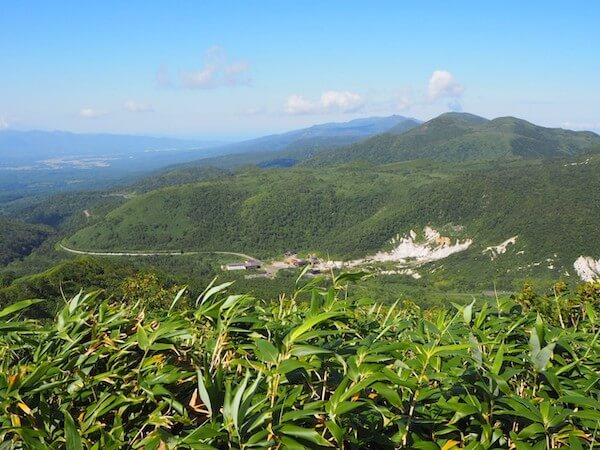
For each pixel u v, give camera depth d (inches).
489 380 68.4
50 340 79.6
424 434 64.4
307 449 52.6
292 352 62.8
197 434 53.1
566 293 127.7
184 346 82.3
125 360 77.1
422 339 84.5
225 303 81.1
